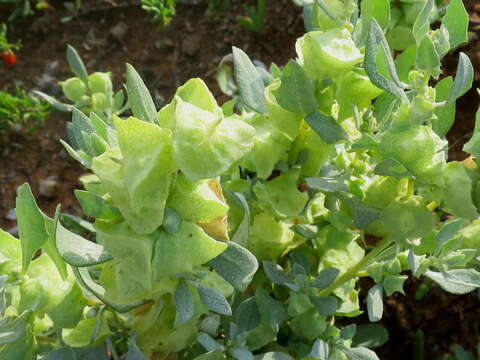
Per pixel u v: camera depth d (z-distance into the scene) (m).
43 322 0.14
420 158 0.12
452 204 0.12
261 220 0.17
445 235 0.13
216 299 0.12
